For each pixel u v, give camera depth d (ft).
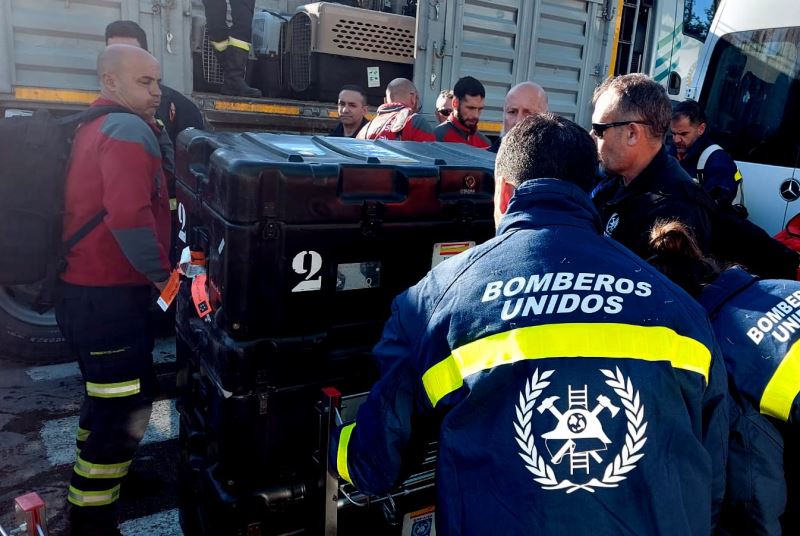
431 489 6.28
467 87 13.11
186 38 12.37
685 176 6.80
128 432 7.76
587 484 3.40
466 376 3.58
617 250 3.99
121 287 7.52
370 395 4.16
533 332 3.52
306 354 5.80
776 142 15.02
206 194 5.93
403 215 6.02
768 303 4.48
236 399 5.59
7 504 8.88
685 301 3.86
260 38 15.06
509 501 3.44
